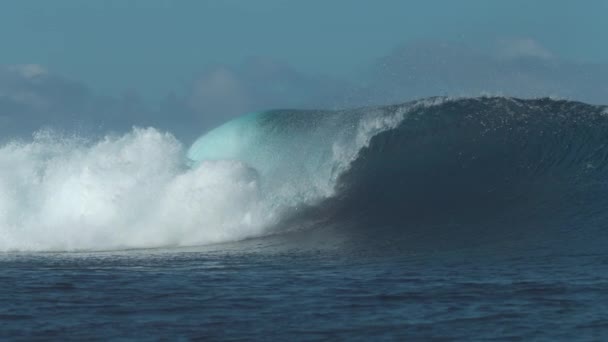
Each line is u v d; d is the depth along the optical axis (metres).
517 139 100.12
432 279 59.12
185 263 71.38
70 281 61.62
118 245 87.88
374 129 100.50
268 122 105.12
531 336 42.75
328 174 97.00
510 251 71.06
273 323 46.81
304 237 84.00
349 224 87.56
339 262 69.38
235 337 44.06
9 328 46.50
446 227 83.31
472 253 71.06
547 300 50.69
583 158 97.19
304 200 93.56
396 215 88.88
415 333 43.97
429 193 92.94
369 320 46.94
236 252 78.06
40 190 92.44
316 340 43.25
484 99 104.94
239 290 56.56
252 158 101.62
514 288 54.72
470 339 42.56
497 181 94.31
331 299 52.81
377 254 72.88
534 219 83.69
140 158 93.88
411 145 99.25
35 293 56.62
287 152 100.56
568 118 102.94
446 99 104.75
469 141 99.94
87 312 50.28
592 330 43.56
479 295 52.81
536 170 95.88
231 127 106.50
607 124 102.06
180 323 47.16
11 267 70.31
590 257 66.94
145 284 59.81
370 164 97.50
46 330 46.00
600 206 85.88
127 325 46.91
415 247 75.50
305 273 63.75
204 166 92.06
